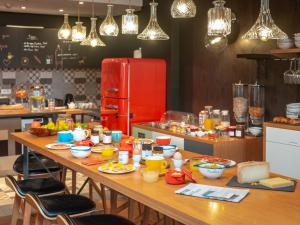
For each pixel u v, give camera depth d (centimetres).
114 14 873
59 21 930
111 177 287
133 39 844
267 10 362
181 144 541
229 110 617
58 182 400
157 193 249
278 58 524
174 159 306
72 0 705
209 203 230
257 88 556
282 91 537
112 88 698
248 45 580
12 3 749
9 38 875
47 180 404
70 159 344
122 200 532
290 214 212
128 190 261
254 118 551
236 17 595
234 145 503
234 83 605
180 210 217
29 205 349
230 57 611
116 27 457
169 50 715
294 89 521
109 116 699
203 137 520
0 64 873
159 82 712
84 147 355
